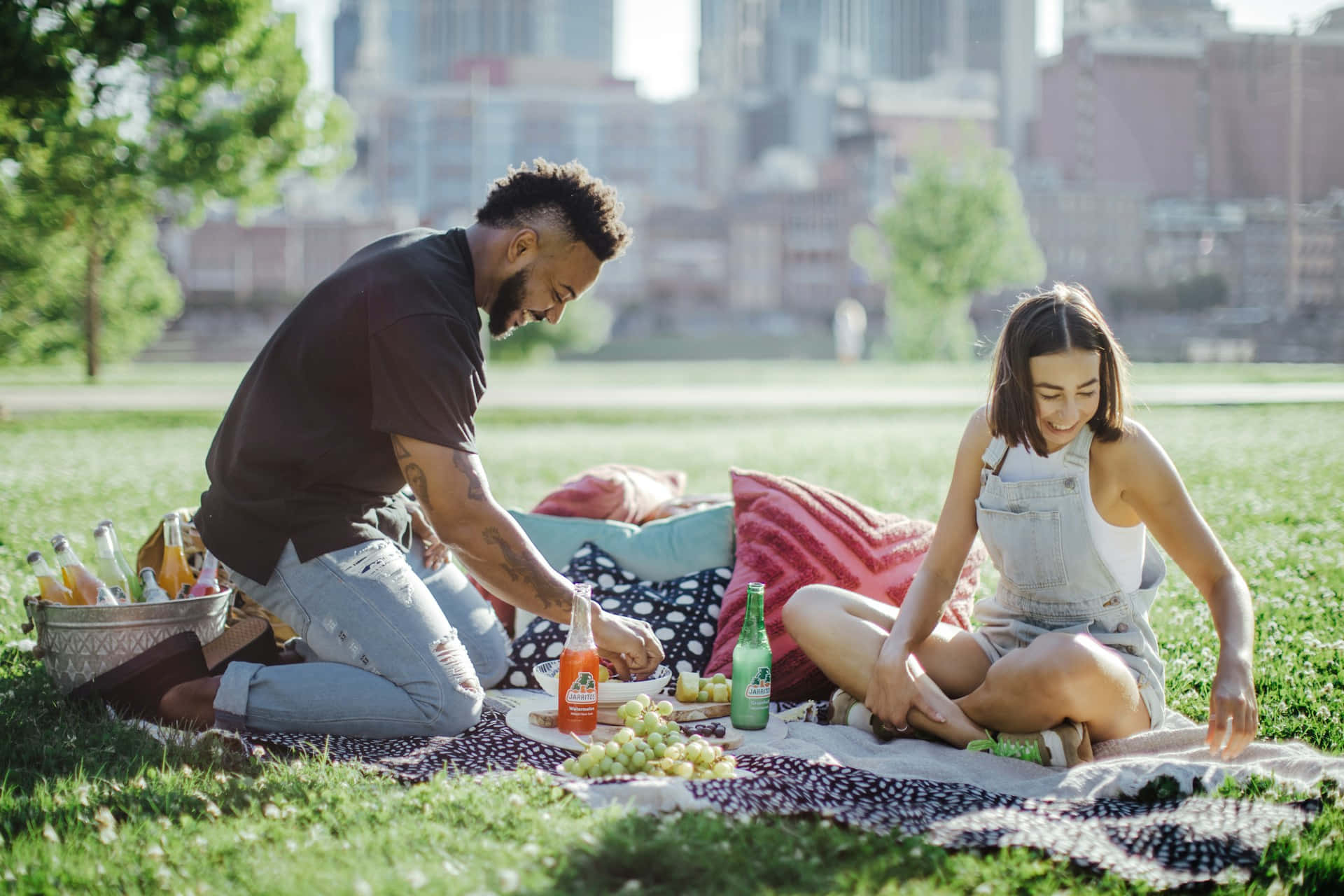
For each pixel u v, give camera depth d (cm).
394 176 9512
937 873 196
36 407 1667
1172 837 213
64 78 1049
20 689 327
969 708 281
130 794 232
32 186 1463
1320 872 204
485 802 224
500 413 1672
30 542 555
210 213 7069
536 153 9631
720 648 344
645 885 190
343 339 273
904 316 3878
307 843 206
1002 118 12469
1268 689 328
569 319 3228
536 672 304
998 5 12638
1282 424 1173
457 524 274
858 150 8144
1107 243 7944
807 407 1745
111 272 2466
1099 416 275
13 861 201
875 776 247
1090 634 286
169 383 2395
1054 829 216
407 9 15425
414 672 280
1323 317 5934
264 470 278
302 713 277
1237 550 516
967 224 3734
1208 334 5847
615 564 379
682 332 7838
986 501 290
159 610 303
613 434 1358
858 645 297
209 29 1249
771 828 211
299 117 1488
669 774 245
